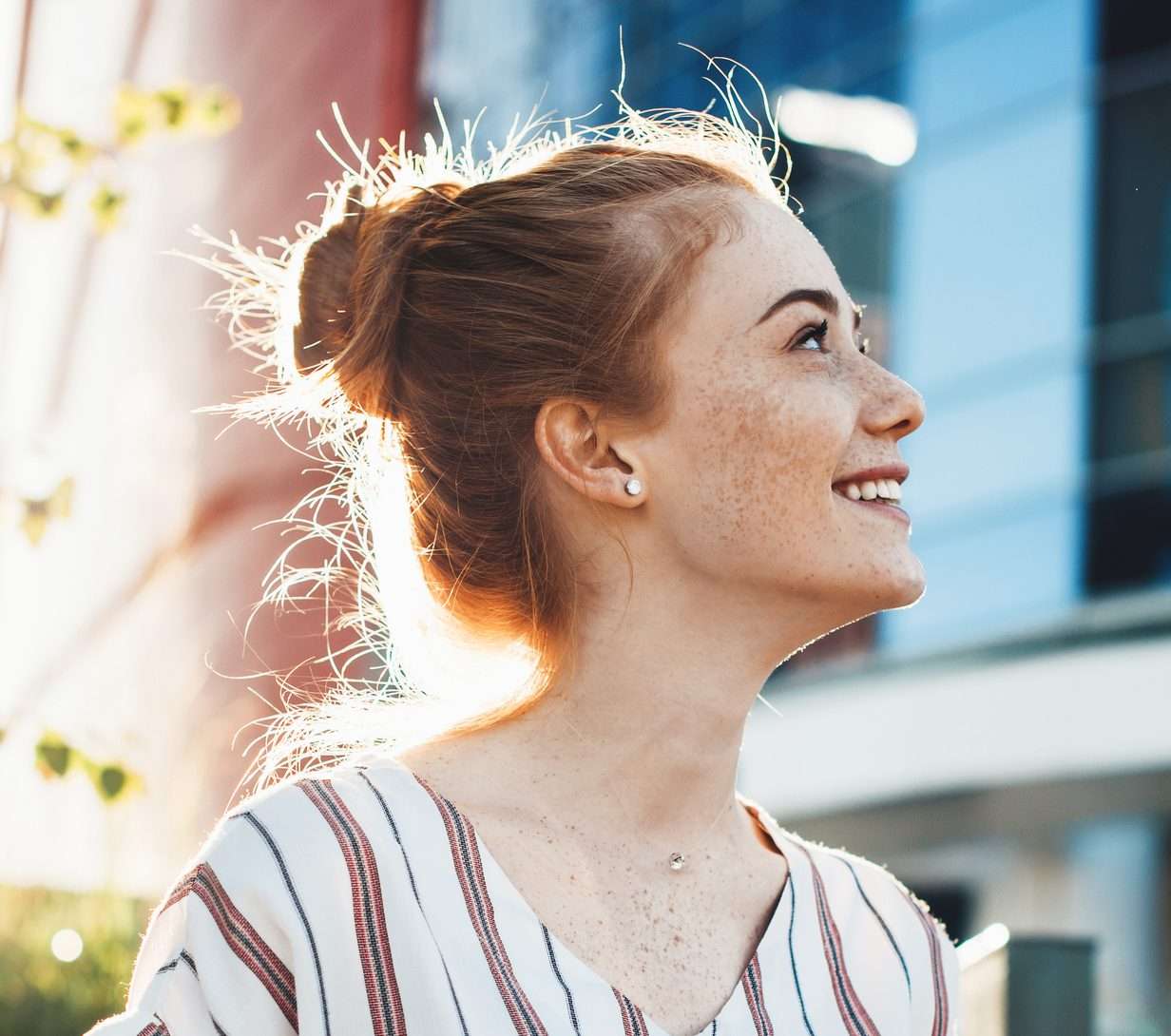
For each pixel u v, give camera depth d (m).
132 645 7.00
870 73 8.30
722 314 1.21
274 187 7.90
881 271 8.24
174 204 7.45
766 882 1.31
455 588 1.31
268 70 8.06
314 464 6.70
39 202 2.76
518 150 1.49
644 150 1.33
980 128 7.86
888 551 1.18
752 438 1.18
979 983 1.88
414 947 1.13
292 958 1.12
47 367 6.92
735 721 1.24
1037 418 7.42
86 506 6.87
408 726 1.42
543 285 1.25
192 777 6.28
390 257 1.31
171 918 1.16
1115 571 6.95
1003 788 6.79
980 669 7.05
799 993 1.25
